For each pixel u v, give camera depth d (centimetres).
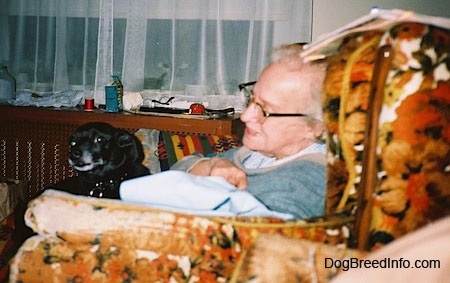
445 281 49
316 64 124
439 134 99
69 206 104
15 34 253
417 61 98
